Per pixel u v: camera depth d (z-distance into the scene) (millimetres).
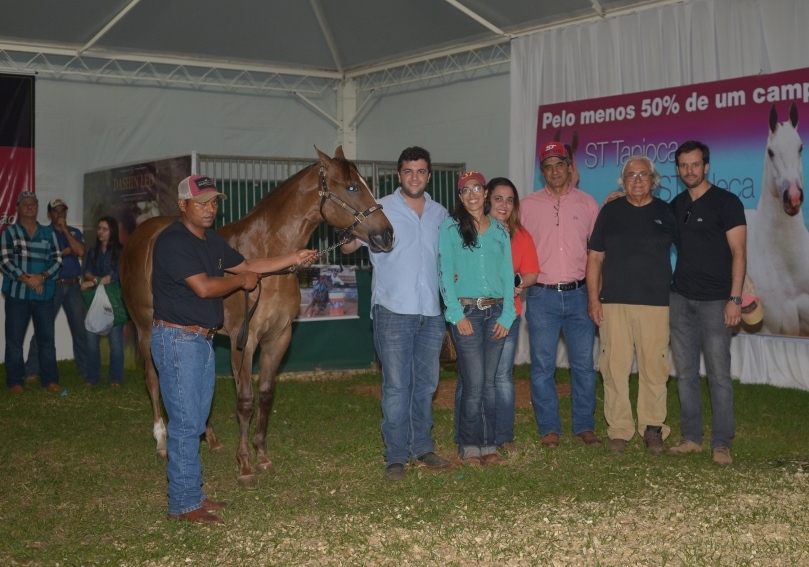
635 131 9922
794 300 8742
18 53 11922
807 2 8742
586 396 6566
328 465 6098
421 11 11469
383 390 5625
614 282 6266
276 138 13969
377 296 5574
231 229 5996
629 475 5609
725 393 5980
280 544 4391
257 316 5652
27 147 11977
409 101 13727
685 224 6051
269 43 12789
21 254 9414
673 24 9711
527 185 11227
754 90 8953
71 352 12484
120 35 11812
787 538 4418
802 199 8617
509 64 12219
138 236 6832
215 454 6457
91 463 6285
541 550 4266
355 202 5484
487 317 5738
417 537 4469
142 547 4371
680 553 4207
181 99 13156
